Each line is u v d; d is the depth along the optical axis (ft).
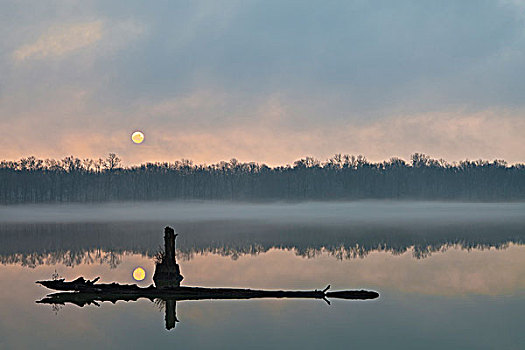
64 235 217.77
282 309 75.87
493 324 67.82
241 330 66.08
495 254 138.00
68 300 83.30
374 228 249.75
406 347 59.26
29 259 134.92
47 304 81.10
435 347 59.26
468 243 169.37
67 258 137.08
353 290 86.12
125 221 347.56
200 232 225.97
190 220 357.41
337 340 61.82
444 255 136.56
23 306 79.87
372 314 72.84
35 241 186.80
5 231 247.29
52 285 93.25
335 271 109.19
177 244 168.76
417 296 83.61
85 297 84.17
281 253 142.72
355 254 139.95
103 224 308.19
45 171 623.77
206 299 82.64
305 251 147.43
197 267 115.65
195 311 75.56
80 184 639.35
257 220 349.82
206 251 147.74
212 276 103.55
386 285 92.99
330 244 168.04
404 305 77.82
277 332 65.00
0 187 598.75
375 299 81.71
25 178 609.83
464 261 124.06
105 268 118.42
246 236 202.18
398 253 141.69
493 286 91.50
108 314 74.84
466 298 82.02
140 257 138.92
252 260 127.65
